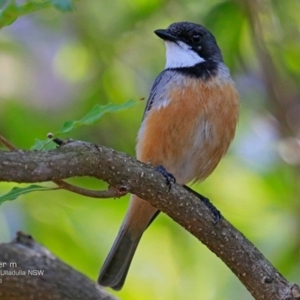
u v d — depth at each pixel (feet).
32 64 47.09
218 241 26.04
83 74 46.50
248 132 43.50
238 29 42.04
